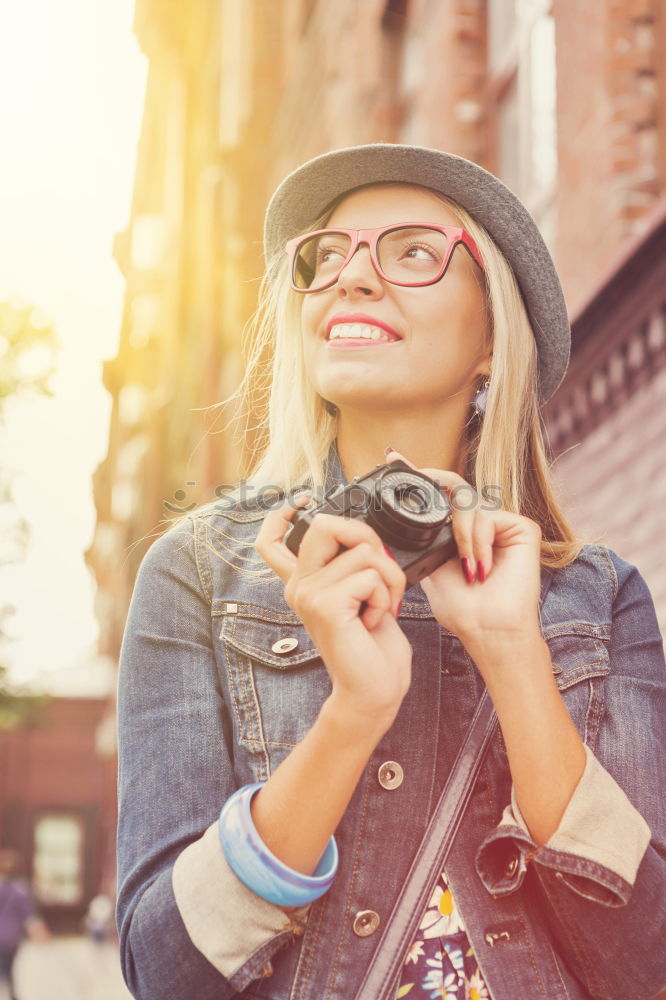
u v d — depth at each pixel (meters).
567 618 1.44
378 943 1.22
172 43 22.38
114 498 33.66
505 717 1.23
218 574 1.41
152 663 1.34
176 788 1.26
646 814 1.33
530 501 1.58
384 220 1.48
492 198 1.47
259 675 1.34
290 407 1.56
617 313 4.69
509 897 1.27
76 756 34.03
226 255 15.74
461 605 1.25
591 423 5.27
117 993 14.57
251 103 15.13
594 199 5.39
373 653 1.13
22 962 20.83
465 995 1.24
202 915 1.15
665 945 1.23
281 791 1.15
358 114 9.71
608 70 5.31
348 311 1.40
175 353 21.59
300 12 13.16
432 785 1.30
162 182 27.42
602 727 1.38
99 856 33.50
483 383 1.53
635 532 4.72
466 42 7.53
